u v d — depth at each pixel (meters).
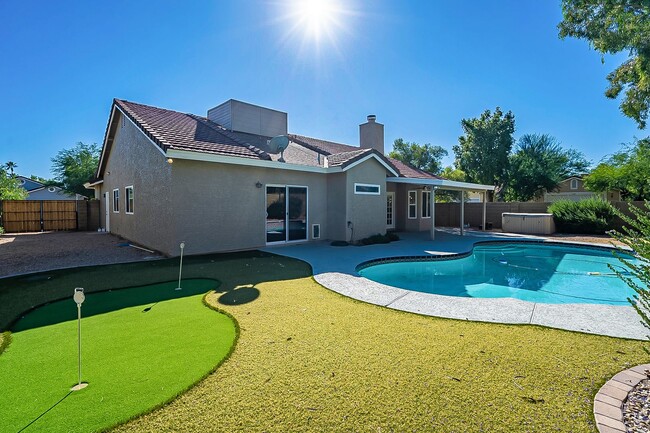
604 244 13.59
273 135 17.53
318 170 13.22
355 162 13.44
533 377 3.11
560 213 18.27
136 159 12.71
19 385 2.98
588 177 27.22
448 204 24.00
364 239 13.49
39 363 3.41
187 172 10.17
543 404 2.67
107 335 4.16
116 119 14.66
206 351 3.68
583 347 3.78
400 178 15.81
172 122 12.72
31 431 2.36
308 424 2.43
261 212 11.99
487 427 2.39
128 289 6.45
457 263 11.12
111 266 8.55
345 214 13.35
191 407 2.64
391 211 19.80
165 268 8.32
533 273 9.93
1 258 9.70
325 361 3.44
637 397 2.76
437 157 44.78
